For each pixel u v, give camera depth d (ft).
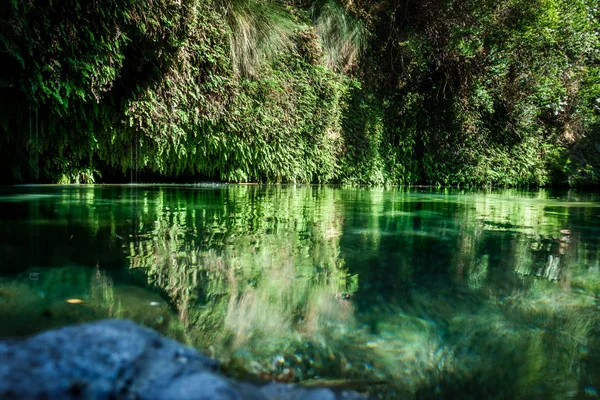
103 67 15.02
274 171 25.94
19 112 14.19
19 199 11.50
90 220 8.12
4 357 1.98
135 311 3.45
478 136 34.88
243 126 22.49
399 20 32.63
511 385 2.56
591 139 41.09
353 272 4.94
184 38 17.99
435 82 34.19
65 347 2.17
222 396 1.96
